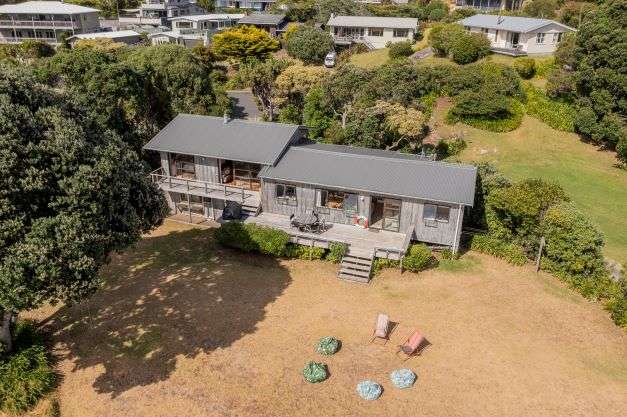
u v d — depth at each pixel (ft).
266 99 216.33
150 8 459.73
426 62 244.01
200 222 128.98
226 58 302.25
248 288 99.35
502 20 262.47
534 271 105.70
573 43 209.05
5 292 61.98
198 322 88.89
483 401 71.61
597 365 79.10
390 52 268.21
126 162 82.28
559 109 195.31
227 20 426.51
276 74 213.46
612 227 132.36
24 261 62.34
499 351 81.71
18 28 355.36
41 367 76.13
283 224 115.34
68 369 78.48
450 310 92.43
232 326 87.76
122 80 142.20
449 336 85.30
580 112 185.68
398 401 71.61
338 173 113.39
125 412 70.49
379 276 103.24
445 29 248.93
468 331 86.63
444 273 104.17
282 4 440.45
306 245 109.09
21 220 65.26
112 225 76.13
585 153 181.27
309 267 107.04
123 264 108.47
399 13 368.07
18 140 65.57
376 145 172.24
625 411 70.03
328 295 96.99
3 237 63.31
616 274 105.60
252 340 84.12
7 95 69.15
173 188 126.93
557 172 167.32
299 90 202.80
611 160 176.35
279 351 81.56
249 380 75.51
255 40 290.56
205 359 79.82
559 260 103.45
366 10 376.27
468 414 69.46
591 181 161.99
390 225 111.55
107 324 88.69
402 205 108.27
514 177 161.79
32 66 146.10
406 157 129.08
